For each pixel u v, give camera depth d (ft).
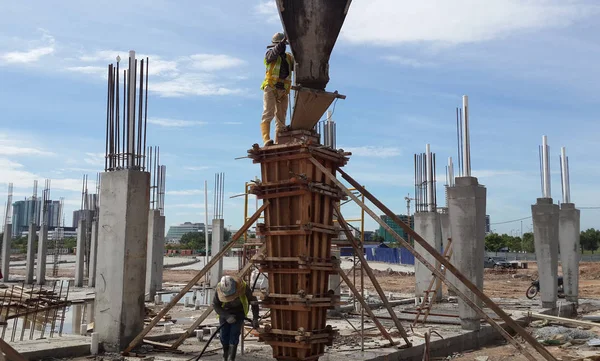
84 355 29.45
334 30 26.22
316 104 26.37
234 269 127.03
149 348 30.99
